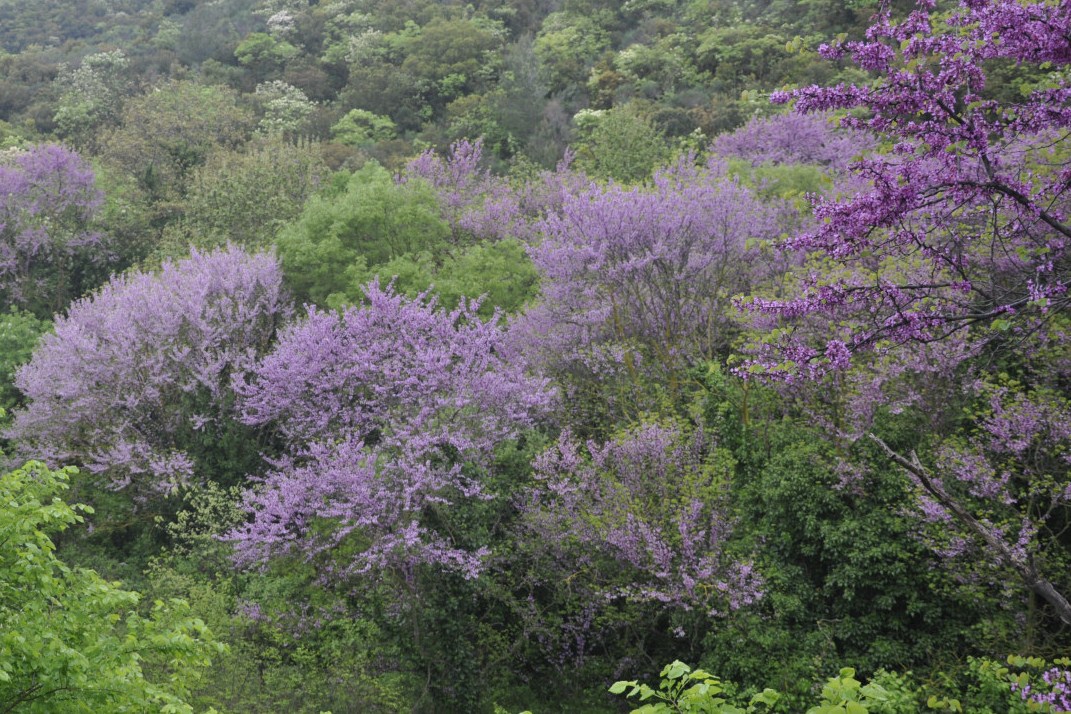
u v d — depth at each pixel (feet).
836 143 99.81
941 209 25.54
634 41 194.18
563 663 52.16
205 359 69.87
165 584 54.49
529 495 53.31
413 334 58.59
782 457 47.78
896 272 42.88
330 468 49.44
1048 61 22.80
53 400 71.36
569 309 66.64
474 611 52.42
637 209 64.80
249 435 66.85
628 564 49.29
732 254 66.64
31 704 21.11
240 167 116.26
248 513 62.18
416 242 82.28
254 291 75.87
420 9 244.22
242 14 256.52
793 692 41.70
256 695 44.93
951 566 40.01
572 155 127.75
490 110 172.24
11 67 219.82
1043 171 24.86
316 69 220.84
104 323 73.20
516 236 90.84
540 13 235.20
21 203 106.63
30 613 22.29
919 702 37.60
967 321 24.56
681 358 64.03
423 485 48.75
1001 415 41.39
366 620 49.90
